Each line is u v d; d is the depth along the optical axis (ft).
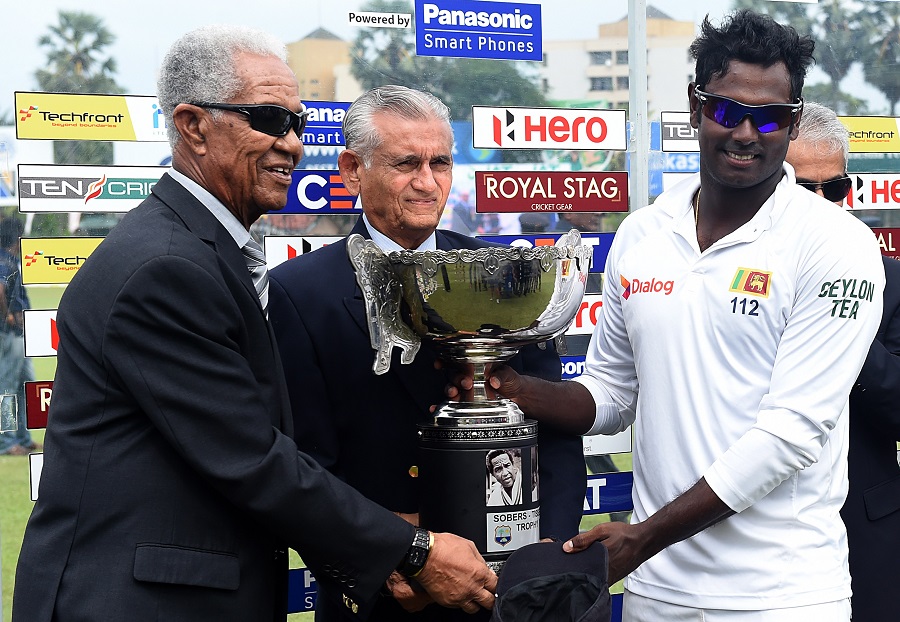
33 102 8.18
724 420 6.14
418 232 6.91
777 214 6.14
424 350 6.80
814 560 6.12
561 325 6.15
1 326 8.22
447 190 6.95
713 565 6.18
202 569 5.36
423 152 6.72
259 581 5.68
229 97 5.65
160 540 5.30
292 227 8.82
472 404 6.32
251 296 5.72
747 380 6.12
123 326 5.25
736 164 5.98
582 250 6.18
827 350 5.94
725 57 5.96
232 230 5.91
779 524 6.12
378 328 5.94
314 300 6.77
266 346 5.80
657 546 5.98
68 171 8.30
